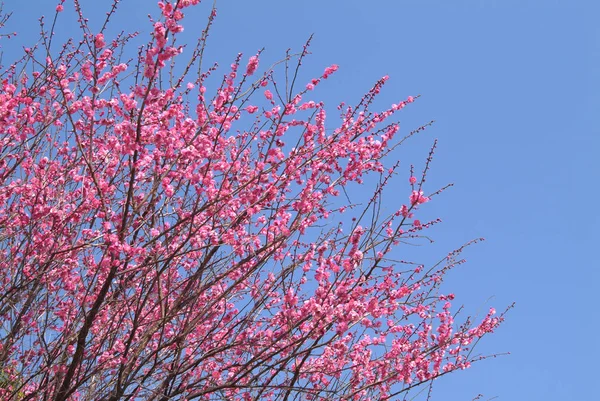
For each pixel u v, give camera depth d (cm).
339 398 632
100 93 580
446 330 721
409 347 713
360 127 708
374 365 694
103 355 636
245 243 658
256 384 664
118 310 632
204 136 603
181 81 600
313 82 666
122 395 603
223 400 660
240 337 686
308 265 654
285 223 651
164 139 596
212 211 636
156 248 623
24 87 677
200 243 646
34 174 706
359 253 604
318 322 587
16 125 673
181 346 626
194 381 667
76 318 633
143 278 636
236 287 712
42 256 659
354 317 604
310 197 673
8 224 683
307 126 693
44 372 645
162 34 521
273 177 682
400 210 664
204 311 622
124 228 573
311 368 670
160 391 618
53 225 652
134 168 564
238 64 634
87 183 643
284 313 641
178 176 625
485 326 761
